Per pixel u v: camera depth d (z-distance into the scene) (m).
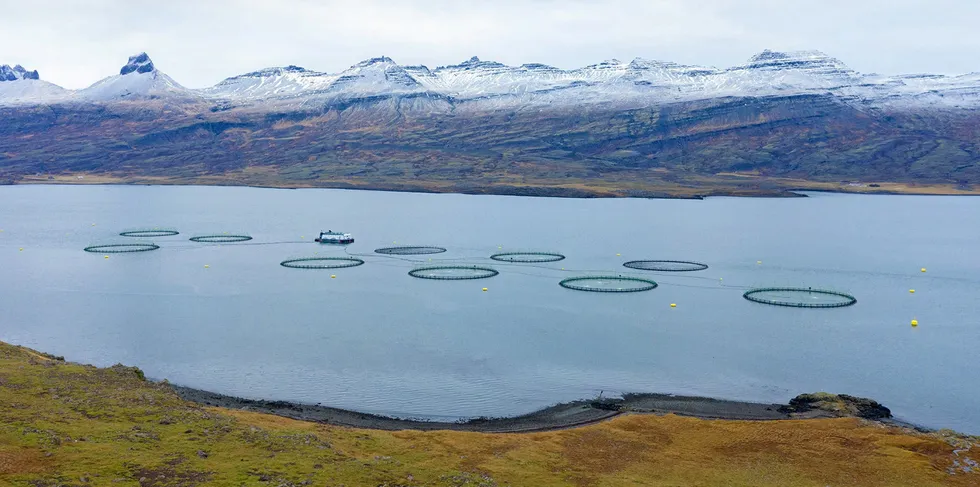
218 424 82.56
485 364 128.50
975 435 97.38
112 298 182.75
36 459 67.31
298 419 98.88
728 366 128.50
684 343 143.12
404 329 151.75
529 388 116.06
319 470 71.50
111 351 135.75
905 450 88.19
